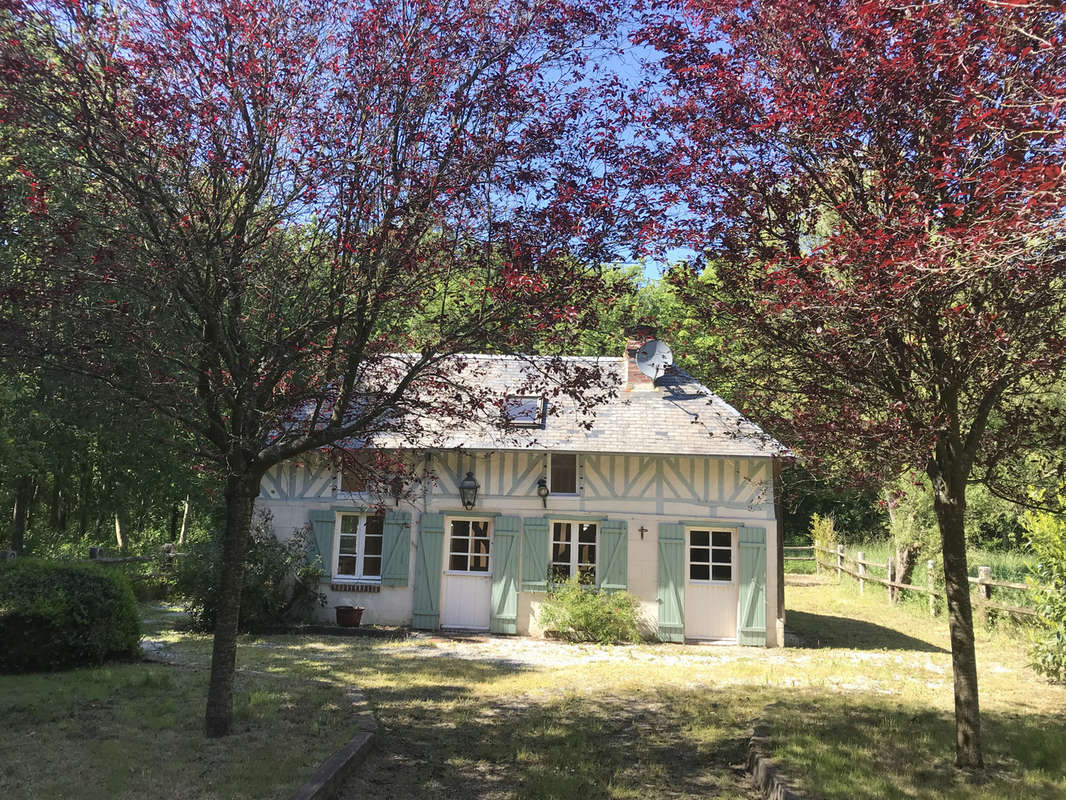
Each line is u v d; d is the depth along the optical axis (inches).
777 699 313.3
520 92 219.9
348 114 216.2
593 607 500.4
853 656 445.7
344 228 216.5
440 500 543.2
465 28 221.5
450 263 220.7
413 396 239.6
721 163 216.2
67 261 190.4
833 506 1107.3
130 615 349.7
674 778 220.7
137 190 187.6
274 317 225.9
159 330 205.3
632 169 216.7
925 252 151.9
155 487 730.2
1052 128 146.8
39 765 195.6
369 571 552.1
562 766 228.1
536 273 208.2
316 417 237.5
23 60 183.3
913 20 166.1
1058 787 198.4
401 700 305.6
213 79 200.7
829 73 195.3
